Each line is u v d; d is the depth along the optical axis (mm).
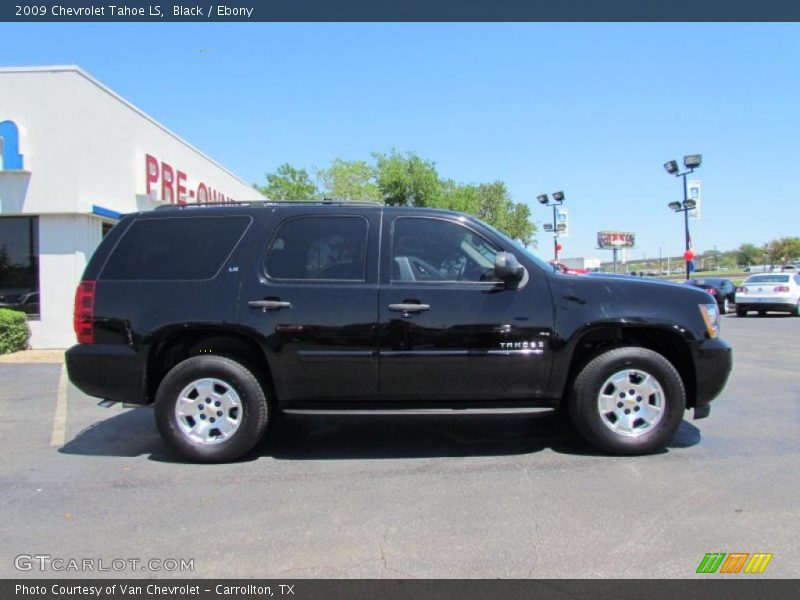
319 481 4516
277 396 4934
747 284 22625
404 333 4809
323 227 5039
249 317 4836
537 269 4957
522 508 3947
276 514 3904
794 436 5527
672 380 4887
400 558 3301
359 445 5453
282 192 41594
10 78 12469
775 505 3939
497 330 4820
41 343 12734
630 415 4969
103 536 3604
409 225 5047
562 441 5484
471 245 5023
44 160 12539
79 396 7828
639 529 3609
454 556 3312
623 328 5020
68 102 12469
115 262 5059
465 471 4699
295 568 3209
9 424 6336
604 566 3186
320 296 4844
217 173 21453
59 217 12695
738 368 9602
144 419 6555
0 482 4555
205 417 4965
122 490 4367
